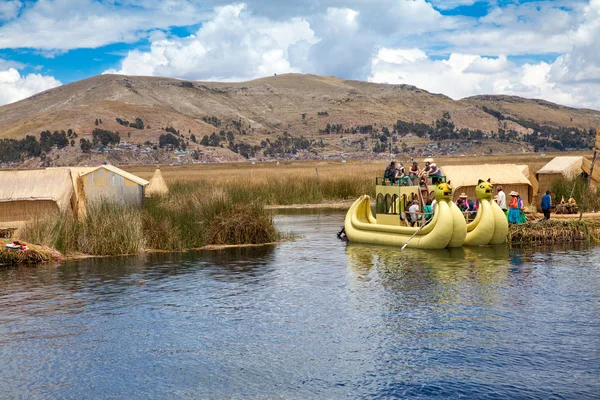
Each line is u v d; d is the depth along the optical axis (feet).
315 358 35.01
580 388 30.50
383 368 33.37
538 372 32.42
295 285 52.60
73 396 30.68
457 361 34.06
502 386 30.89
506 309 43.52
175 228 74.33
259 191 137.90
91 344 37.93
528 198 101.50
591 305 44.11
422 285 51.34
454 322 40.78
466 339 37.42
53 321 42.70
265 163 604.90
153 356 35.83
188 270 59.77
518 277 53.62
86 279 55.98
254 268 60.59
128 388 31.55
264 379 32.35
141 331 40.32
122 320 42.75
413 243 71.31
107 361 35.14
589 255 64.13
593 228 75.66
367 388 31.04
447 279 53.36
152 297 48.93
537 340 37.01
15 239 69.15
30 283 54.60
